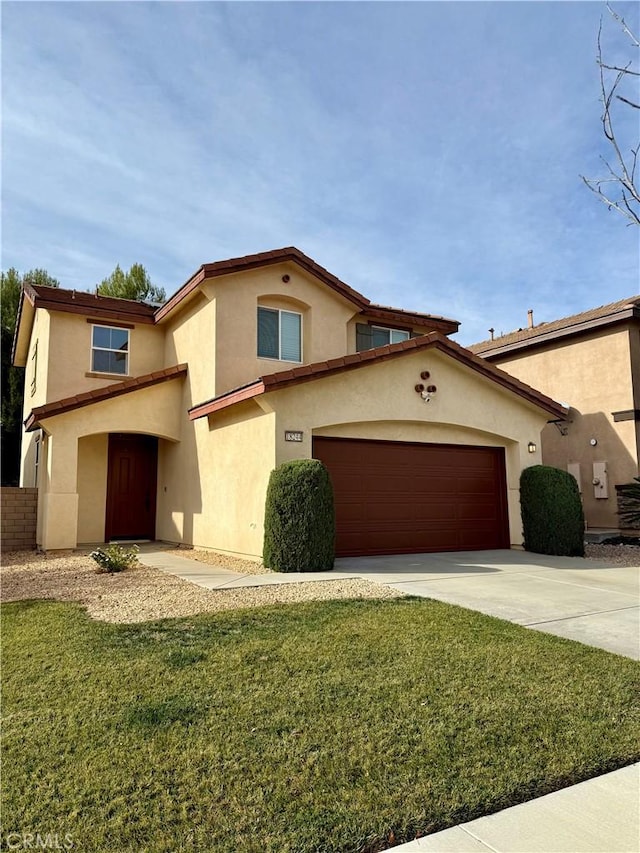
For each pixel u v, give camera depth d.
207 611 7.44
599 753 3.81
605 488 17.56
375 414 12.86
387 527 13.13
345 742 3.88
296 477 10.78
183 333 16.62
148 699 4.56
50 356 16.44
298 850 2.85
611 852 2.90
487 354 21.91
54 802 3.25
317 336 15.96
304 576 9.99
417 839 3.00
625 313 16.94
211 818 3.09
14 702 4.59
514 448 14.72
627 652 5.88
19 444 26.95
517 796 3.35
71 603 8.04
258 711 4.33
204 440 14.91
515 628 6.59
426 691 4.72
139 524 17.66
